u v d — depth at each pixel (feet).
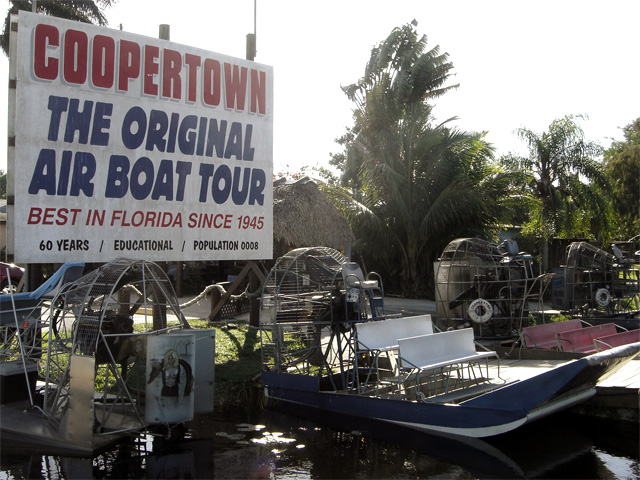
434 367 23.85
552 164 75.20
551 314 47.32
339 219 49.11
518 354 33.42
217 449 20.95
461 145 63.05
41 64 27.73
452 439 22.38
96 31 29.27
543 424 25.23
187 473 18.67
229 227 33.86
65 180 28.25
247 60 34.88
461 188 60.80
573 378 21.11
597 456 21.48
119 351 21.58
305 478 18.57
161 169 31.22
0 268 53.67
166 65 31.50
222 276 65.36
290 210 44.52
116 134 29.81
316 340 27.78
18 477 17.83
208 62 33.14
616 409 25.38
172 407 20.71
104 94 29.45
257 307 40.93
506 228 82.23
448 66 87.81
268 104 35.81
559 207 74.08
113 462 19.30
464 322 39.42
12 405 23.08
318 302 27.04
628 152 95.30
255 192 35.04
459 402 25.17
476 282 38.58
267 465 19.60
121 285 22.85
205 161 32.91
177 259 31.78
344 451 21.07
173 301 24.45
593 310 46.06
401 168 63.41
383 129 75.72
